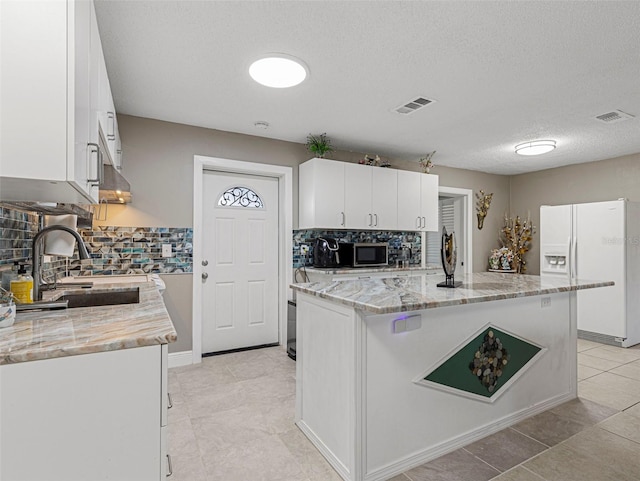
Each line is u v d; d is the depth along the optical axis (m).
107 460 1.06
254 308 3.96
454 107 3.06
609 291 4.15
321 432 2.00
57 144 1.09
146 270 3.25
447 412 2.02
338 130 3.66
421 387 1.92
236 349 3.86
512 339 2.31
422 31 1.97
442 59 2.27
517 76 2.50
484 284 2.42
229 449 2.02
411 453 1.88
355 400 1.70
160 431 1.11
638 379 3.07
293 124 3.47
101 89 1.71
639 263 4.21
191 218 3.46
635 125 3.49
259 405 2.56
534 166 5.30
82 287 2.30
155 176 3.30
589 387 2.89
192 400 2.64
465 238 5.54
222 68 2.38
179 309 3.39
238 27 1.94
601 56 2.23
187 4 1.75
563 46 2.12
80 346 1.02
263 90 2.72
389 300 1.73
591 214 4.30
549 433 2.20
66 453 1.01
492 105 3.02
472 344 2.11
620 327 4.05
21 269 1.87
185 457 1.95
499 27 1.94
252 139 3.79
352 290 2.08
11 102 1.06
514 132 3.71
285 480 1.77
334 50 2.17
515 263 5.56
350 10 1.80
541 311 2.48
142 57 2.24
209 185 3.73
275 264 4.09
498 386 2.24
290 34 2.00
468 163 5.11
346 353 1.77
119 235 3.15
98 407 1.04
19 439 0.97
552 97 2.86
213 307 3.74
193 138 3.48
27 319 1.33
